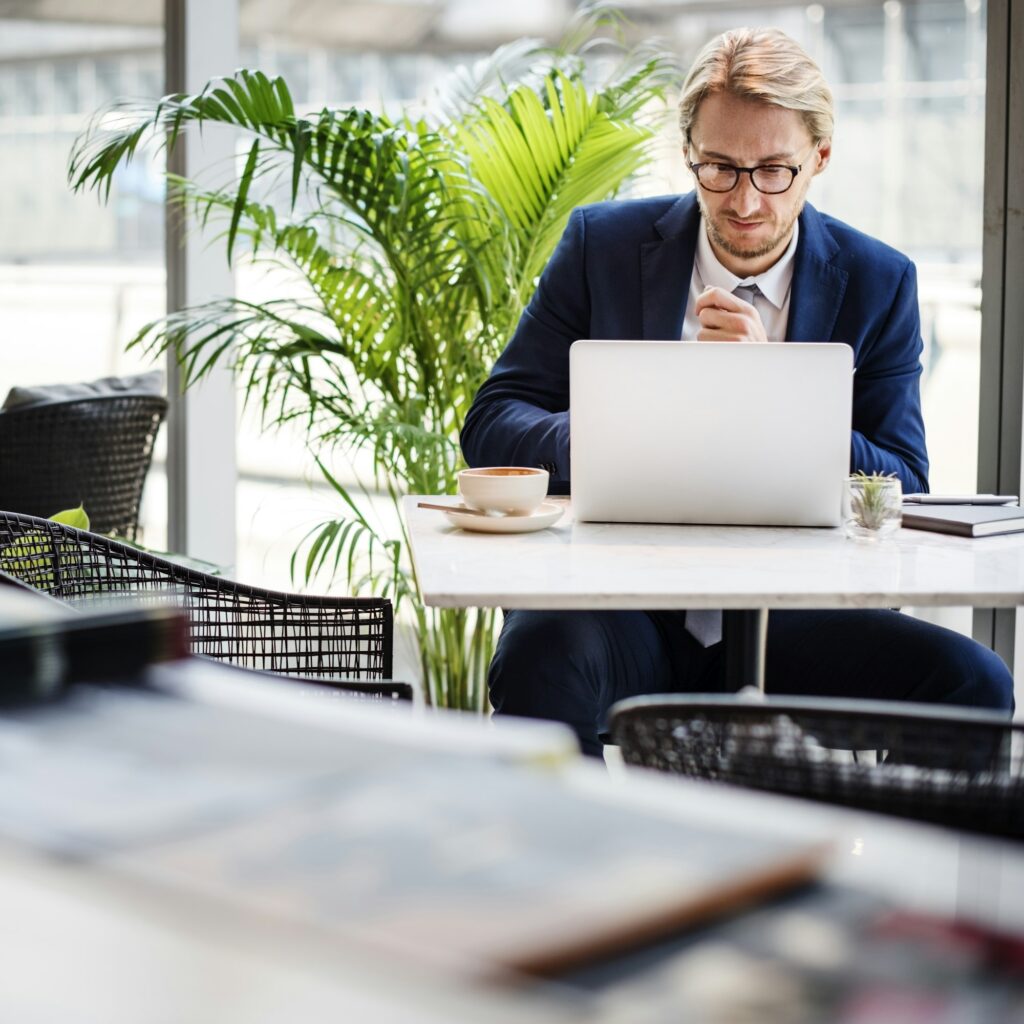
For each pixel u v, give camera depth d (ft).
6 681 2.01
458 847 1.43
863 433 7.22
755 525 5.99
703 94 7.05
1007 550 5.51
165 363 12.02
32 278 12.30
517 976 1.19
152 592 6.42
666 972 1.23
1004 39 9.25
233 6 11.55
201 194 10.45
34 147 12.16
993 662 6.79
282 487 11.68
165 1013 1.15
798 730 3.46
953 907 1.42
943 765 3.41
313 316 10.61
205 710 1.90
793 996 1.21
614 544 5.54
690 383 5.82
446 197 9.26
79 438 11.26
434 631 9.86
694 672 7.04
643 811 1.56
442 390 9.80
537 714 6.34
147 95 11.74
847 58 9.80
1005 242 9.39
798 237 7.42
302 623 6.48
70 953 1.24
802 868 1.43
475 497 5.85
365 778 1.63
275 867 1.38
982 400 9.54
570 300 7.67
